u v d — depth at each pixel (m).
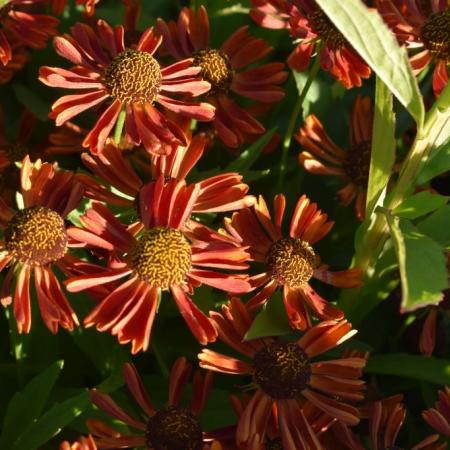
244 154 0.59
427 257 0.51
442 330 0.61
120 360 0.57
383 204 0.57
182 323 0.59
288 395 0.55
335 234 0.63
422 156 0.55
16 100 0.65
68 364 0.59
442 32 0.61
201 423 0.56
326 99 0.64
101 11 0.65
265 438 0.55
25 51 0.63
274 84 0.63
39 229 0.53
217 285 0.54
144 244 0.53
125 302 0.53
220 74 0.60
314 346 0.55
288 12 0.61
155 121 0.56
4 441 0.54
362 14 0.50
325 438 0.55
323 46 0.60
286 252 0.56
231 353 0.58
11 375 0.58
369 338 0.62
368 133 0.62
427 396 0.58
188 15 0.61
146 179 0.61
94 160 0.55
